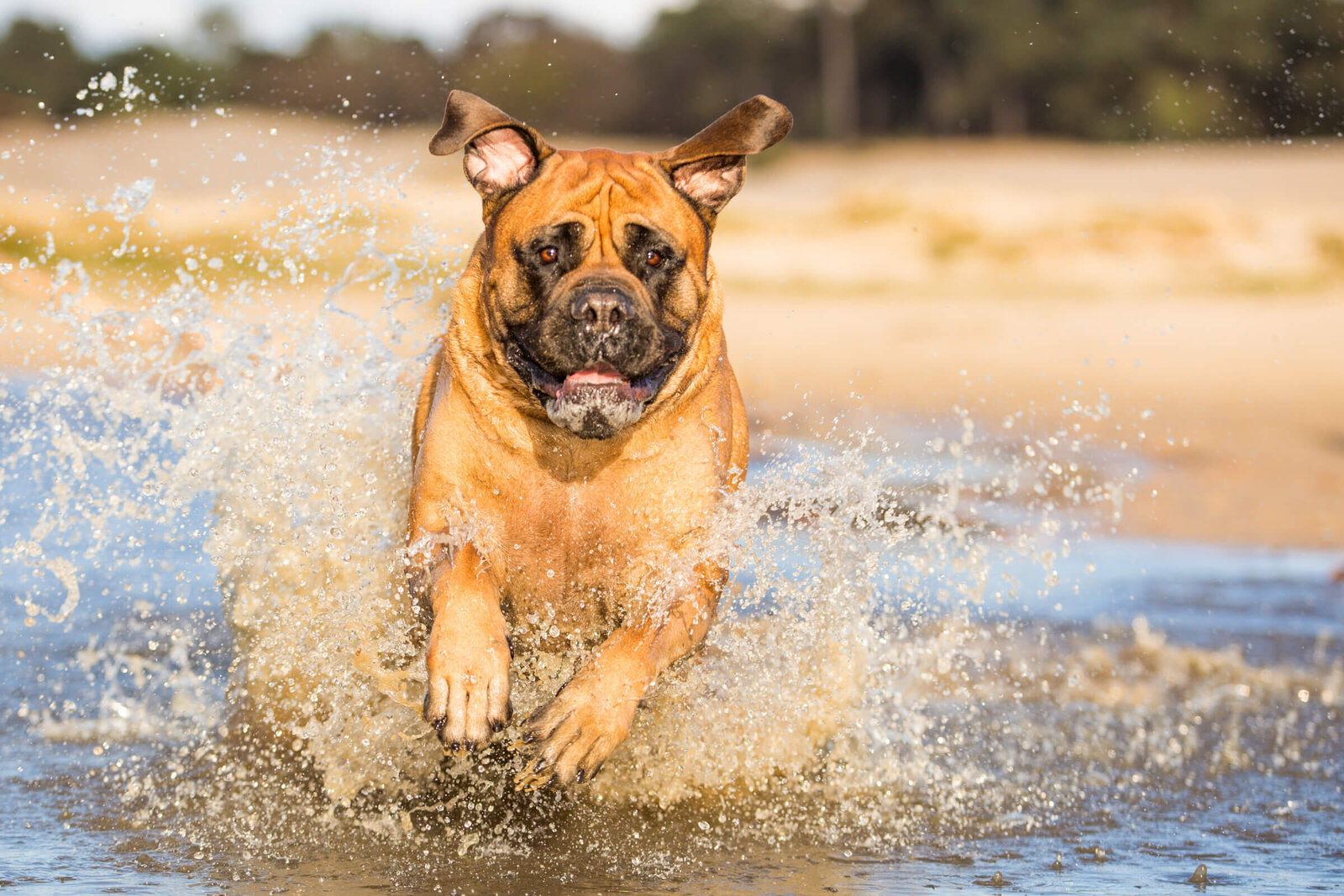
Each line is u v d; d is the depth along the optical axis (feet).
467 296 19.42
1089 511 42.96
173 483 23.00
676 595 18.66
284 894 15.57
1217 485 47.80
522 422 18.65
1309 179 168.25
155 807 18.99
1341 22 222.89
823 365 78.64
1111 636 30.22
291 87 190.90
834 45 265.95
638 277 18.69
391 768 19.79
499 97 218.18
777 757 21.11
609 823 18.83
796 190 175.73
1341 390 69.82
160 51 190.90
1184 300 102.89
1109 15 245.86
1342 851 18.10
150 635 28.04
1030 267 114.83
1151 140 225.35
